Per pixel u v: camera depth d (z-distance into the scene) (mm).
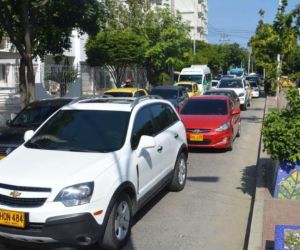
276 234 4500
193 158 12477
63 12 16297
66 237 5234
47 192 5309
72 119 6977
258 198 7820
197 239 6375
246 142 15328
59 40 18484
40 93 23672
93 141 6484
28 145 6664
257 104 33469
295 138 7582
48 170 5625
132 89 20203
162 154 7645
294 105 8289
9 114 19438
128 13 37844
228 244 6211
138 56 33625
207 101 14414
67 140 6574
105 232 5605
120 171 5895
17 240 5406
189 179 9945
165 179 7906
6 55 33406
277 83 19844
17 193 5332
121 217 5934
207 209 7785
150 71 39344
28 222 5242
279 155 7699
